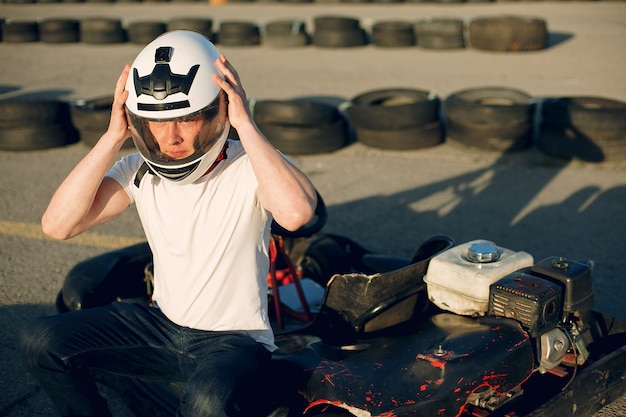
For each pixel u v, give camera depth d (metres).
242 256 2.28
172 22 14.05
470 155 6.88
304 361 2.38
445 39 12.38
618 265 4.41
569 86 9.45
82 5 20.08
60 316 2.33
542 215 5.31
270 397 2.28
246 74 11.05
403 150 7.11
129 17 17.22
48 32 14.81
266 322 2.36
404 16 15.39
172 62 2.19
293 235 3.13
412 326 2.59
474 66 10.97
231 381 2.08
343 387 2.20
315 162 6.88
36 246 5.02
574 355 2.59
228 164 2.31
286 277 3.69
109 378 2.95
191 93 2.15
